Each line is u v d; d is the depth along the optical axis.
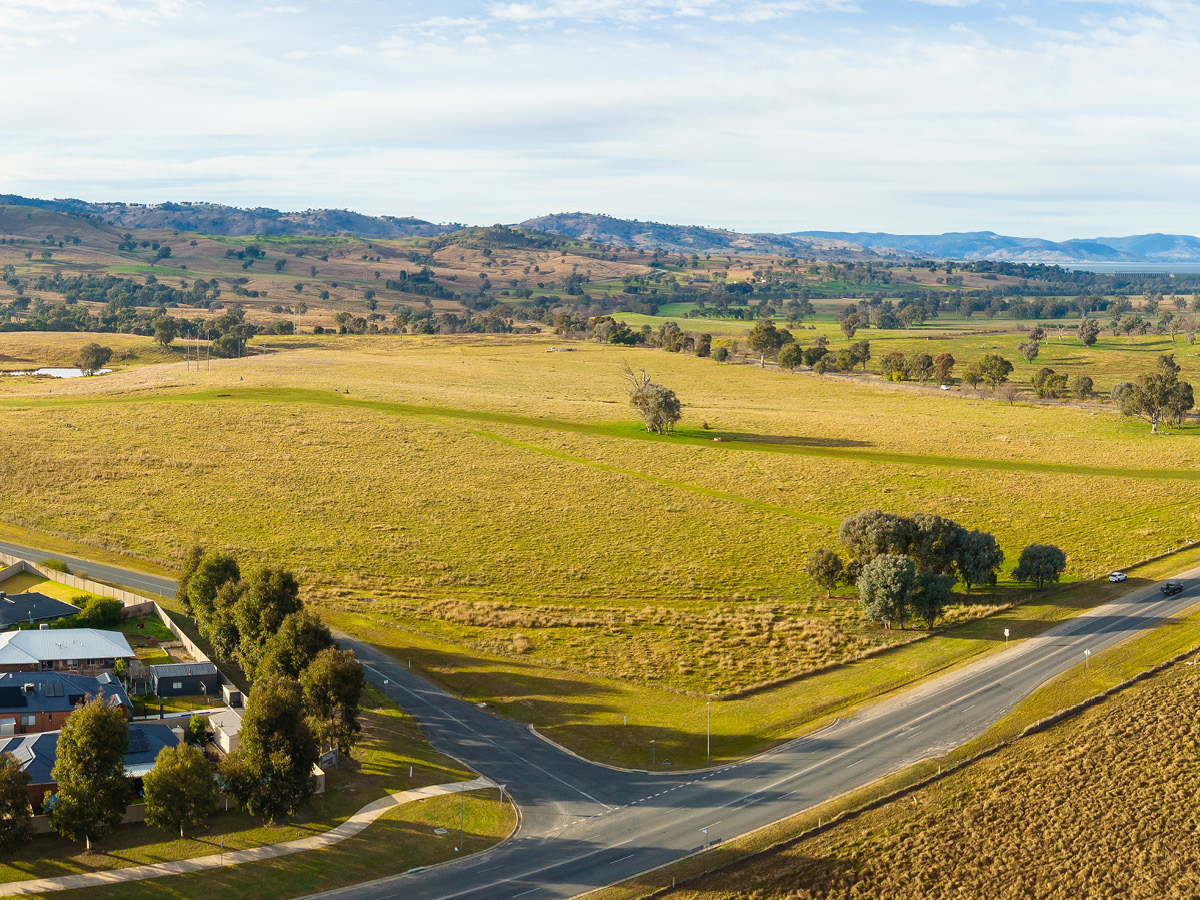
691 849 58.84
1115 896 55.19
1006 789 65.38
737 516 128.12
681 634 92.50
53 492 130.50
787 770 67.88
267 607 80.31
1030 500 133.25
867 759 69.12
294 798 60.38
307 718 65.12
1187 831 60.62
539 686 81.88
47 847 57.09
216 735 70.12
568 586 105.50
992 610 95.44
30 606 90.88
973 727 73.25
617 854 58.28
